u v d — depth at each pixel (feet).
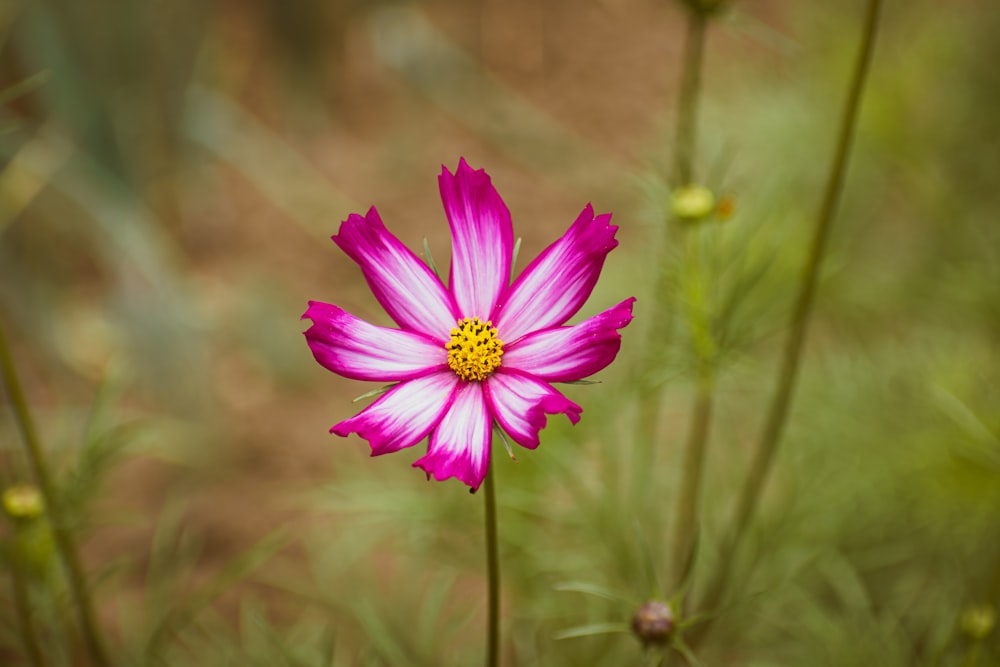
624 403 2.49
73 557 2.14
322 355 1.78
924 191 3.41
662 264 2.27
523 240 3.60
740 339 2.19
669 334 2.25
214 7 3.64
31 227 3.11
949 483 2.57
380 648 2.39
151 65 3.16
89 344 3.10
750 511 2.28
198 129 3.43
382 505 2.53
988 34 3.57
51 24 2.88
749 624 2.53
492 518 1.78
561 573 2.51
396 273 1.81
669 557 2.54
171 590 2.49
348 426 1.75
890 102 3.36
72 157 2.93
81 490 2.14
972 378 2.72
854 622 2.49
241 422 2.99
